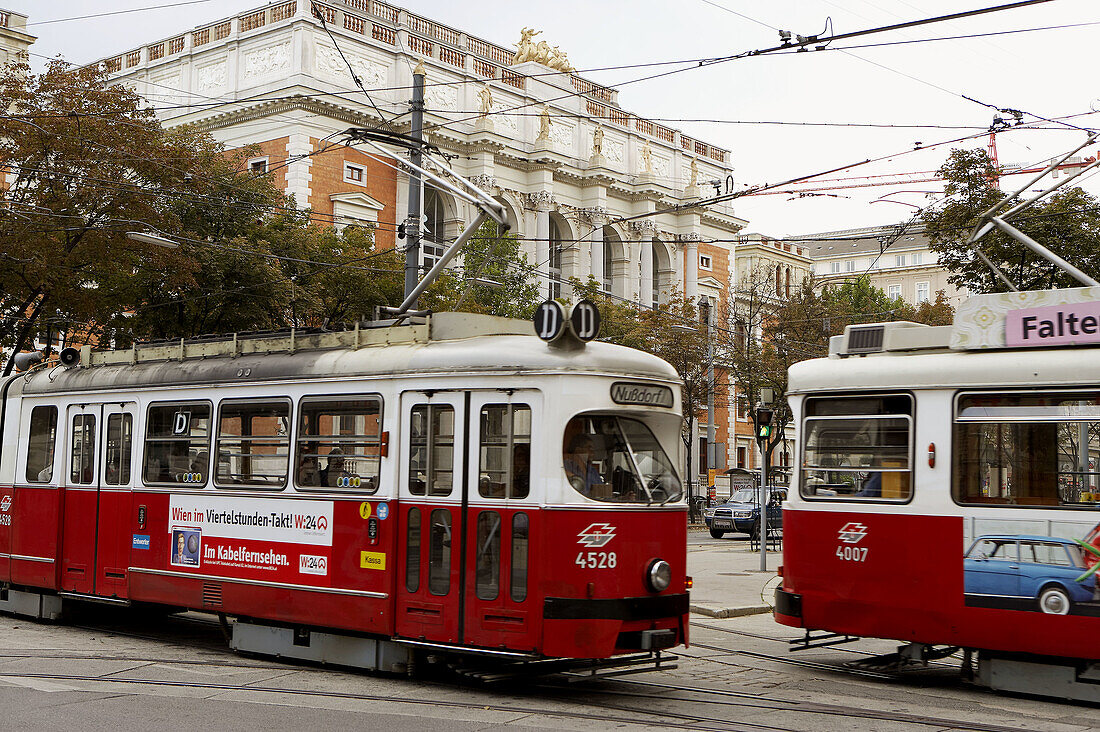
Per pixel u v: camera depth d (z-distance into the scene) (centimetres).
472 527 1033
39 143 2405
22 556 1507
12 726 863
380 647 1101
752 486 4219
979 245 2405
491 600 1011
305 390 1186
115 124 2533
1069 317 1036
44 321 2658
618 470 1039
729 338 4984
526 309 4047
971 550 1059
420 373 1089
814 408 1195
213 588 1247
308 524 1160
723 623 1625
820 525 1172
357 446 1131
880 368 1140
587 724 893
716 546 3419
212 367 1305
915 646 1115
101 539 1396
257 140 4575
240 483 1238
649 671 1049
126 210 2477
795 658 1303
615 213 5850
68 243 2480
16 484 1541
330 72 4578
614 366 1045
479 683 1077
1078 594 993
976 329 1092
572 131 5672
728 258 6606
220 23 4816
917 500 1098
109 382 1423
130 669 1133
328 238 3269
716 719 924
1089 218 2388
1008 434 1048
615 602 993
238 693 1011
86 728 859
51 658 1197
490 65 5269
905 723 920
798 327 4791
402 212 4834
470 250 4028
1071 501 1007
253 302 2923
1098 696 993
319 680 1088
